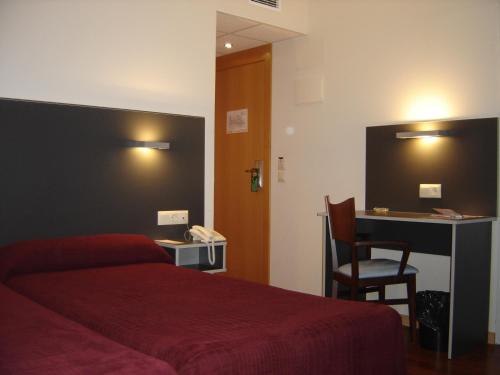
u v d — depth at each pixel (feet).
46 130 10.38
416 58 13.26
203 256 12.20
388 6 13.87
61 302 7.31
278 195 16.75
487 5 11.91
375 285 10.99
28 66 10.14
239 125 18.04
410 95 13.39
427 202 12.96
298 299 7.52
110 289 8.07
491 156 11.80
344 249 12.86
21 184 10.10
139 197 11.79
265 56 17.04
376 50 14.14
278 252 16.78
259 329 5.91
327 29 15.33
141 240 10.77
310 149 15.80
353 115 14.66
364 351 6.46
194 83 12.80
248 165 17.72
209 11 13.12
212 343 5.36
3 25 9.82
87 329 5.63
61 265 9.46
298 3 15.62
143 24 11.83
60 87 10.57
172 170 12.36
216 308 6.93
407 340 12.16
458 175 12.34
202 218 12.95
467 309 11.12
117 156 11.41
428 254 13.03
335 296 11.65
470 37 12.23
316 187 15.64
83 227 10.93
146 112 11.85
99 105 11.13
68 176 10.70
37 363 4.45
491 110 11.87
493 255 11.87
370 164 14.17
